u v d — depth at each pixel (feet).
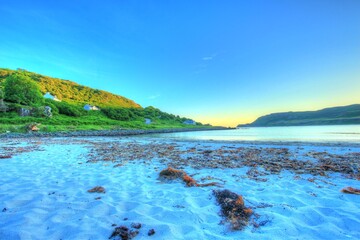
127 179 20.31
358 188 16.93
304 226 10.52
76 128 151.64
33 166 26.35
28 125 112.57
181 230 10.20
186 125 417.08
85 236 9.54
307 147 47.39
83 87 462.19
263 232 9.98
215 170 24.03
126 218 11.50
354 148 44.57
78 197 14.94
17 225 10.40
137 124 270.67
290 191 16.06
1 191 16.17
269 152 38.63
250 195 15.23
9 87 198.29
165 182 19.10
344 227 10.43
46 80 397.39
